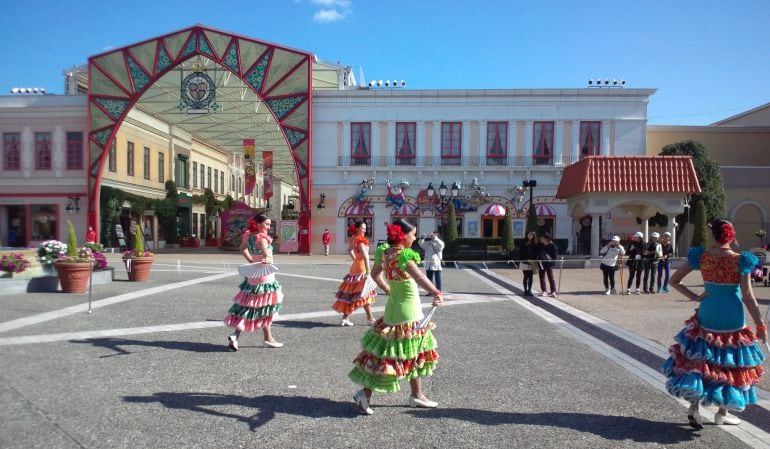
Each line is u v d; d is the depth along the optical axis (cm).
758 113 3609
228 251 3497
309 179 3070
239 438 426
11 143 3312
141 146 3662
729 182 2923
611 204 2291
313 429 448
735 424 482
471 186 3070
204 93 3206
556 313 1109
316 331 856
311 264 2366
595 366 675
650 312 1133
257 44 3080
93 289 1320
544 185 3058
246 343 757
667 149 2769
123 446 405
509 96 3077
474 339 826
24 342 734
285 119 3092
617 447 428
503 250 2636
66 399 507
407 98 3105
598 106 3048
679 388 461
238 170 5994
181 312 997
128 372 600
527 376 623
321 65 3500
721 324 461
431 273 1418
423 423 468
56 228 3288
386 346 477
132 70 3162
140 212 3553
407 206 3089
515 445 426
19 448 397
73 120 3278
